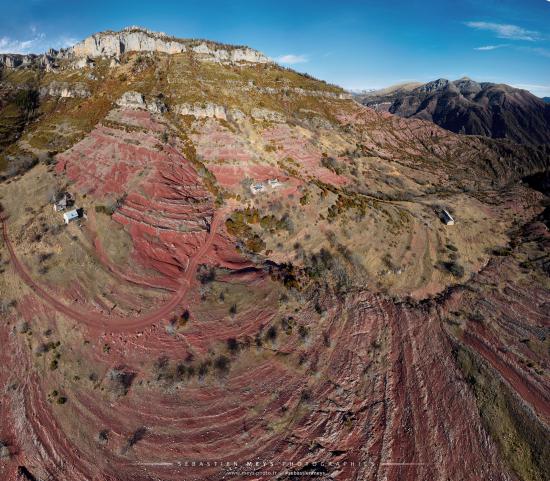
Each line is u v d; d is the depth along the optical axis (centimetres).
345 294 7150
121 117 9906
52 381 5084
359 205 9162
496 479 4606
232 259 7325
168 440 4588
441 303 7419
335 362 5800
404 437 4934
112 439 4562
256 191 8675
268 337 5900
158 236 7169
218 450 4547
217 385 5169
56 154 8906
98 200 7481
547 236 9962
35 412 4809
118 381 5053
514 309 7394
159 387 5059
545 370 6041
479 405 5400
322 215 8612
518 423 5175
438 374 5853
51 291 6053
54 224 6981
